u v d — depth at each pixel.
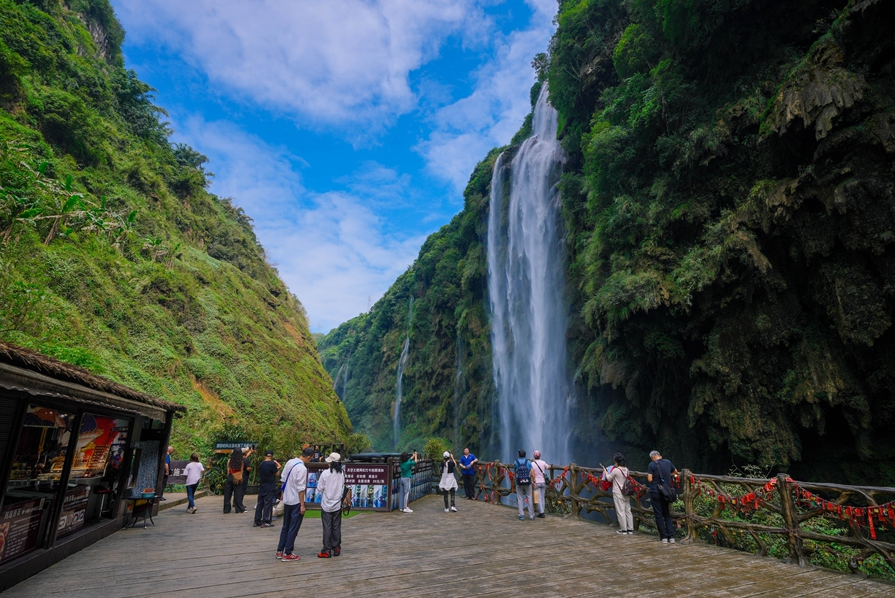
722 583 5.28
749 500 6.86
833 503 5.88
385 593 4.93
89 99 40.69
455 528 9.20
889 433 12.95
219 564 6.29
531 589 5.06
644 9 19.84
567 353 33.75
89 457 7.98
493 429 46.72
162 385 26.47
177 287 35.59
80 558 6.69
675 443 19.22
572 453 29.28
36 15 38.12
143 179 42.62
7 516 5.21
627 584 5.25
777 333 14.84
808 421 14.04
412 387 72.44
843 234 12.88
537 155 42.69
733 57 16.86
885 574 6.37
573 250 31.81
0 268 13.59
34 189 22.31
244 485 12.09
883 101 12.03
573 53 29.23
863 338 12.48
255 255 63.41
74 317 22.17
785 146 14.43
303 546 7.58
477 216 57.72
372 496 11.72
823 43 13.24
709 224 16.64
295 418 38.97
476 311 55.91
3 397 4.97
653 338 18.12
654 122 18.45
